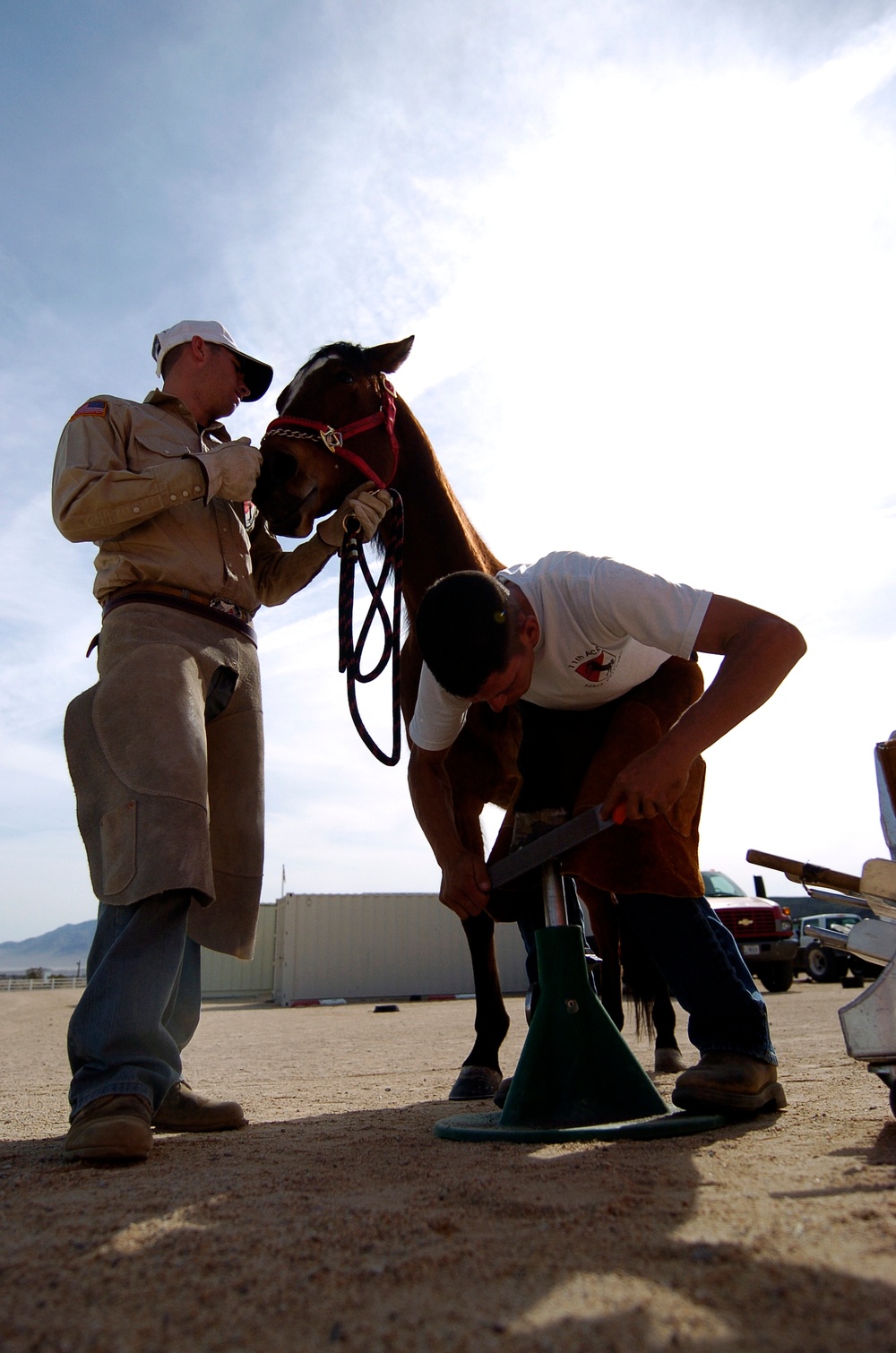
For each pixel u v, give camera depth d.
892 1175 1.35
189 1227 1.23
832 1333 0.81
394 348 3.07
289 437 2.92
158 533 2.23
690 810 2.24
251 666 2.38
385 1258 1.07
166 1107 2.20
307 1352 0.83
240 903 2.38
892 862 1.68
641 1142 1.71
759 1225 1.12
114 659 2.12
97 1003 1.85
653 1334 0.83
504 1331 0.85
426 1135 1.98
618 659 2.14
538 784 2.27
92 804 2.01
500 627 1.78
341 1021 9.66
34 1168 1.70
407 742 2.97
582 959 1.98
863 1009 1.66
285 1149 1.86
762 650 1.77
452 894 2.15
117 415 2.31
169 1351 0.84
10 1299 0.98
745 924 11.14
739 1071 1.91
